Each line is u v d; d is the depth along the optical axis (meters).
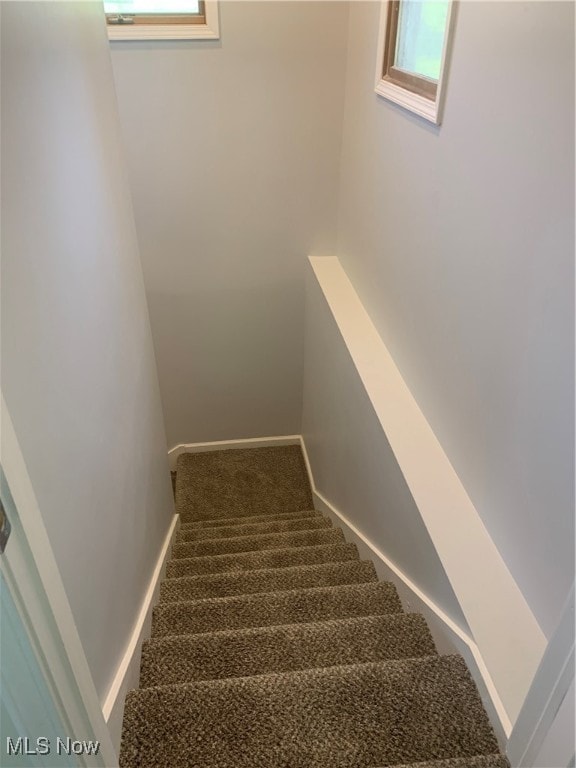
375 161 2.33
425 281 1.86
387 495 2.00
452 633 1.45
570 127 1.05
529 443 1.29
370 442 2.17
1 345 0.86
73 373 1.20
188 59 2.57
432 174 1.73
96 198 1.41
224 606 1.87
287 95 2.72
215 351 3.51
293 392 3.79
